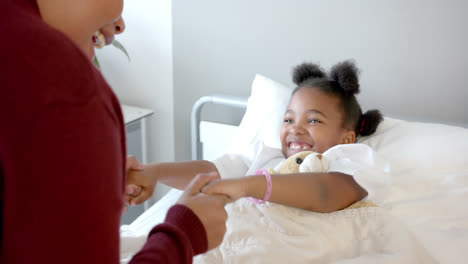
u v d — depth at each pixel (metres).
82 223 0.38
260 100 1.51
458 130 1.27
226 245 0.99
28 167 0.35
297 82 1.39
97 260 0.39
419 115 1.62
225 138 1.80
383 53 1.60
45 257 0.37
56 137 0.36
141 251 0.47
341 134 1.24
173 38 1.84
